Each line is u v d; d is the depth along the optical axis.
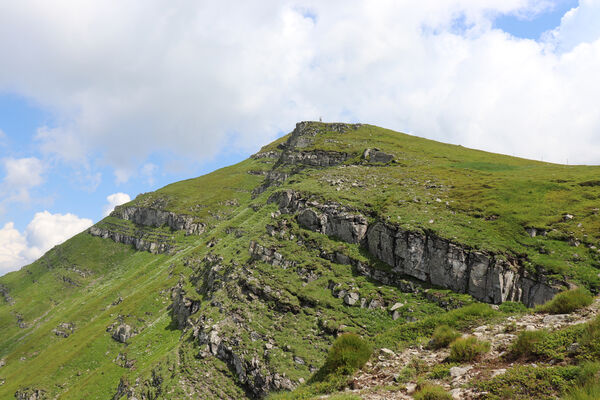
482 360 12.43
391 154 89.62
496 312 17.59
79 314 119.88
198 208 193.25
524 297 33.00
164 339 69.94
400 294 39.19
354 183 67.06
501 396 9.59
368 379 13.98
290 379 31.66
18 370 93.94
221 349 42.03
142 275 141.00
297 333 37.78
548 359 10.75
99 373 70.88
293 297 42.88
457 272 37.56
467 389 10.64
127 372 64.56
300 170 107.06
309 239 53.12
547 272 32.38
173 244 163.12
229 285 52.97
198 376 40.59
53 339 114.38
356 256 46.84
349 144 112.56
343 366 15.08
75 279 179.38
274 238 57.00
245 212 119.06
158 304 95.12
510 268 34.44
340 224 52.47
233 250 70.00
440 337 15.49
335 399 12.31
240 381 37.09
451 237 39.81
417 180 65.00
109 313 104.31
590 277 29.91
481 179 60.94
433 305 36.06
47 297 172.00
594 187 46.59
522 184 52.28
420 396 10.78
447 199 52.06
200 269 82.12
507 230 39.81
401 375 13.27
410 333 18.00
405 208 50.19
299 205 63.22
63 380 80.88
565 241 35.69
